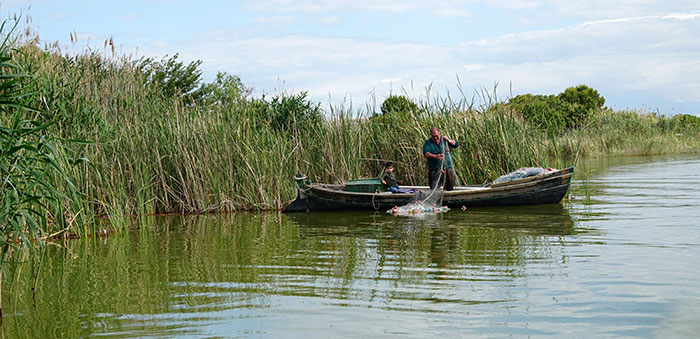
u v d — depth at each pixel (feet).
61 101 41.39
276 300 23.32
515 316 20.68
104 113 51.67
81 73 52.49
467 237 36.68
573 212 46.57
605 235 35.70
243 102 62.90
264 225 45.50
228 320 20.94
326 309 21.97
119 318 21.52
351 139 61.77
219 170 56.65
